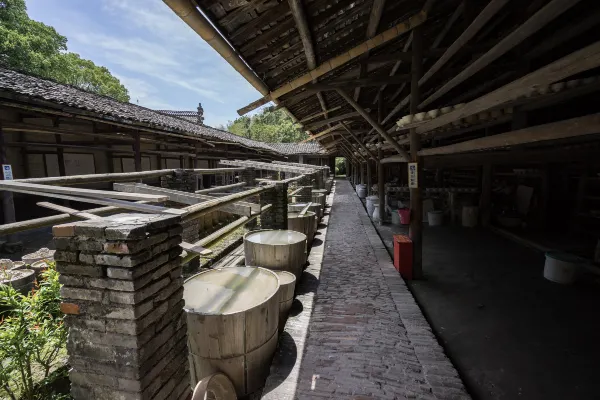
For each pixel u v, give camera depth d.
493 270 5.30
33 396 2.52
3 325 2.55
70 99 6.25
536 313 3.82
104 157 10.15
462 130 4.88
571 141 4.20
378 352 2.89
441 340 3.33
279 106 4.57
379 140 8.74
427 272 5.24
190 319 2.41
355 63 4.47
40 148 8.45
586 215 6.86
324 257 5.80
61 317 2.63
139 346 1.57
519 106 3.36
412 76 4.32
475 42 4.54
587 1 3.30
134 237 1.48
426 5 3.16
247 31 2.35
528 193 8.48
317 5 2.29
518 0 3.67
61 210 1.80
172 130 8.52
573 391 2.56
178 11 1.83
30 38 12.42
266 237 4.64
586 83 2.33
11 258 5.52
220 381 2.24
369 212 10.99
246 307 2.60
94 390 1.65
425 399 2.33
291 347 2.99
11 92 4.84
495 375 2.77
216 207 2.54
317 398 2.35
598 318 3.66
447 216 9.79
